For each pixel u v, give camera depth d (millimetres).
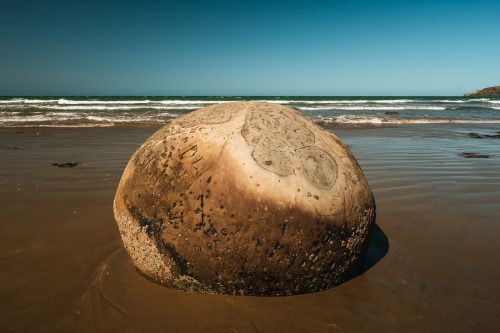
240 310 2207
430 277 2637
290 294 2334
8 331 2047
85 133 10320
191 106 22359
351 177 2383
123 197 2494
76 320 2141
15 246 3061
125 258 2838
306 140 2350
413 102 34719
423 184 5031
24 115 15047
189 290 2348
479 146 8570
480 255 2982
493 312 2248
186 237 2205
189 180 2203
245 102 2613
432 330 2090
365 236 2453
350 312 2221
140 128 11703
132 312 2195
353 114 18578
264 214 2109
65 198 4297
